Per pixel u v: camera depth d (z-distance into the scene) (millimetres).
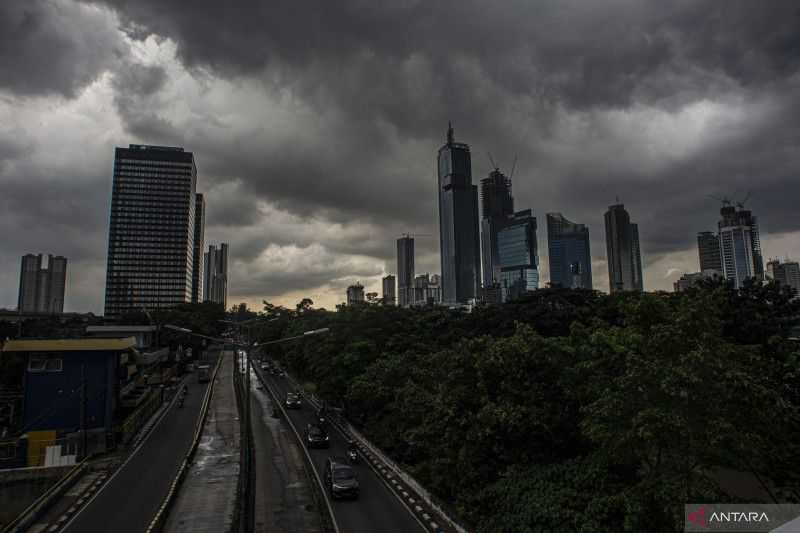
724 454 16828
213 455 41688
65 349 43438
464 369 29375
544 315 54750
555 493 21609
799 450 17844
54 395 43094
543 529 20359
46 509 28891
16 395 52000
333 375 54000
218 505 30062
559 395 25859
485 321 60938
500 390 26922
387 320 61375
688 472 17125
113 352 44938
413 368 44438
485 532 23188
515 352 26656
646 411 16984
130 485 33375
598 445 24109
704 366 16844
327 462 34656
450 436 28203
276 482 34531
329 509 29391
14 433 46031
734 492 21625
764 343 30281
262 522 27391
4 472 35781
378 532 26156
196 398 70625
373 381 46094
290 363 88562
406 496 31625
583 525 19250
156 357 70438
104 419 43656
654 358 19094
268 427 53031
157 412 60031
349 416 54250
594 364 23078
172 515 28391
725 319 32781
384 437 41500
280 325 115562
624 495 18594
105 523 26812
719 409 16953
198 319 127875
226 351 147500
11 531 25234
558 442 25156
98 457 40312
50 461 38125
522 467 24875
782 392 19391
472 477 26500
